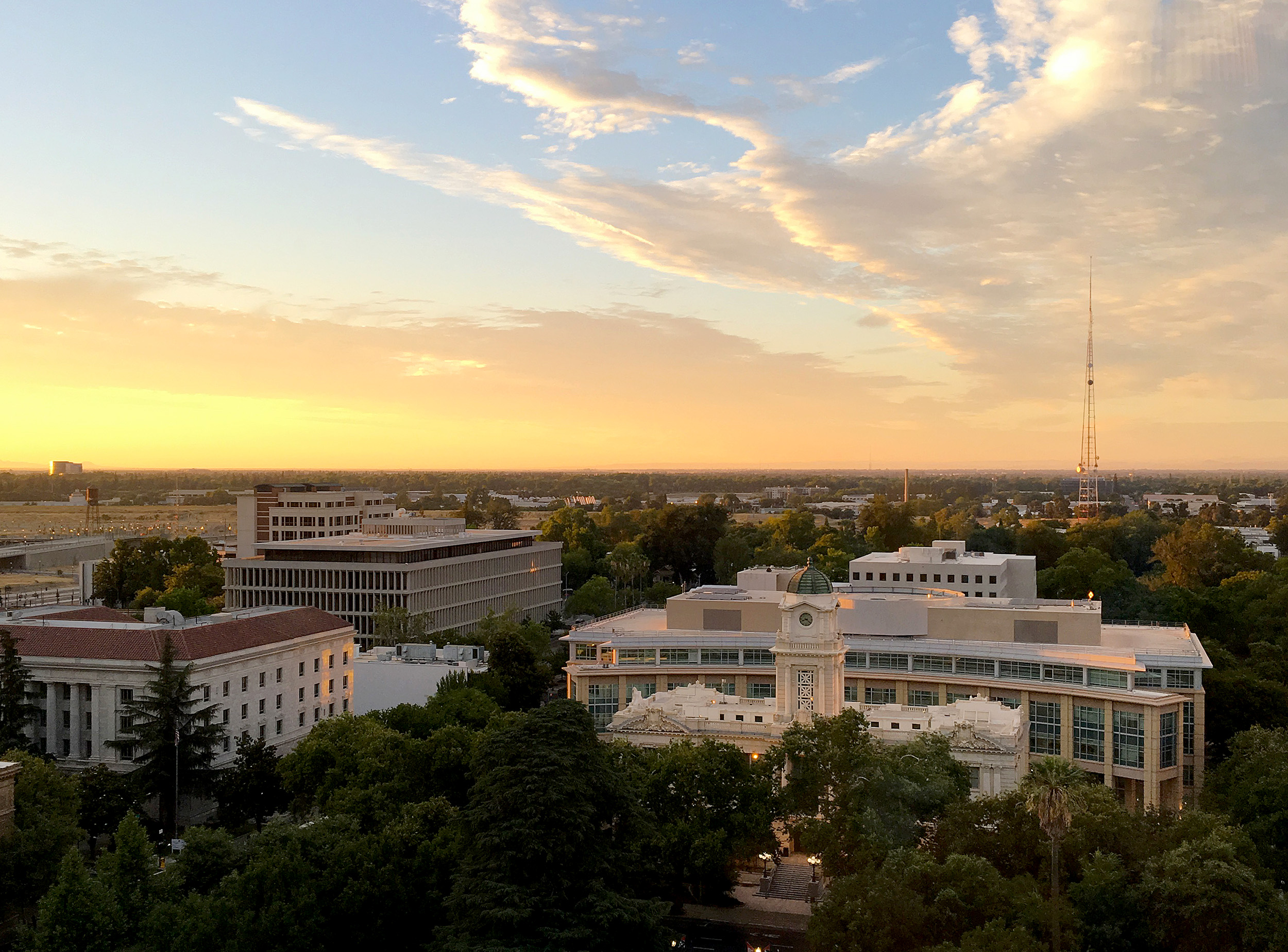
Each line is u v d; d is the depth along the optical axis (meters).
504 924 73.69
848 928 75.62
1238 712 147.62
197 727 124.31
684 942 93.06
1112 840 85.19
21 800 94.44
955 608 155.38
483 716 134.62
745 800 101.75
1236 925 73.94
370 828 96.31
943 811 95.38
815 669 128.50
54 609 166.75
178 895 80.06
